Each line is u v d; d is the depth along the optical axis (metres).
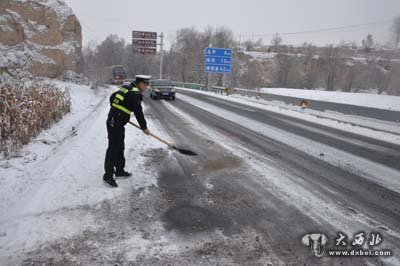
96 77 21.20
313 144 7.61
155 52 45.56
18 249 2.70
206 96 23.47
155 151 6.18
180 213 3.52
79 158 5.26
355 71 61.31
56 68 18.95
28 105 6.78
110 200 3.77
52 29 19.56
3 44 15.81
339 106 12.84
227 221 3.39
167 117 11.15
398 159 6.50
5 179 4.21
